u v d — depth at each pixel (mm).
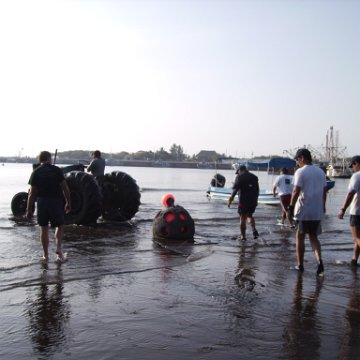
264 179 48094
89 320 4336
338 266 7012
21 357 3510
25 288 5348
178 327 4211
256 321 4418
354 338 4043
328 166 70062
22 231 9914
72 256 7262
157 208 16344
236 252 7945
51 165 6883
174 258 7297
